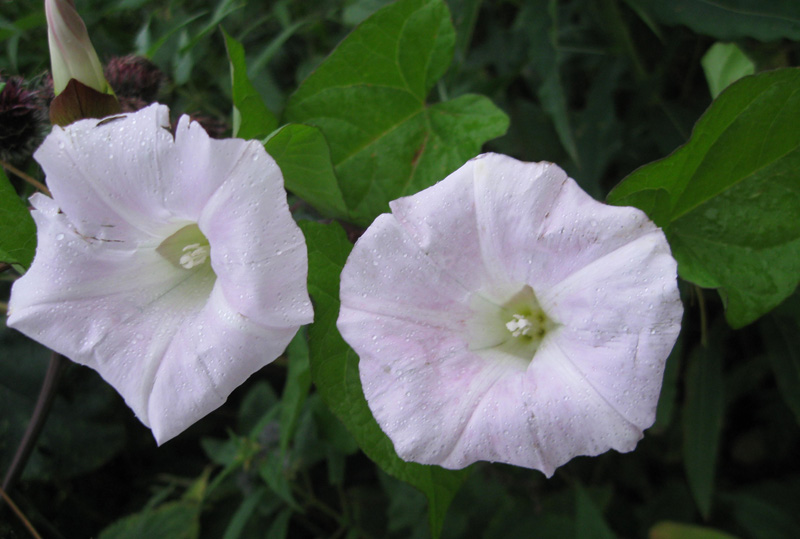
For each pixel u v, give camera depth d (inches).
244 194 7.8
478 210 8.0
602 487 13.1
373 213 9.5
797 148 9.0
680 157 8.7
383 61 9.6
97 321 8.5
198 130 7.9
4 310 11.5
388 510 12.8
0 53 11.9
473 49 12.6
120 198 8.3
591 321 7.8
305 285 7.9
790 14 10.2
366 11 12.1
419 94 9.7
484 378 8.3
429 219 8.1
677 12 10.6
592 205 7.8
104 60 11.8
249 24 12.8
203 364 8.1
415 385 8.1
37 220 8.6
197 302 8.7
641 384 7.7
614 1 11.4
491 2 12.6
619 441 7.8
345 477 14.2
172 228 8.7
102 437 12.0
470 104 9.7
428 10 9.5
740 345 13.4
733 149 8.9
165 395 8.2
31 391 11.6
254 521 13.3
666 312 7.6
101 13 11.9
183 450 14.1
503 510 12.6
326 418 12.1
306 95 9.5
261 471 12.3
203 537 13.4
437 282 8.2
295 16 12.9
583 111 11.7
